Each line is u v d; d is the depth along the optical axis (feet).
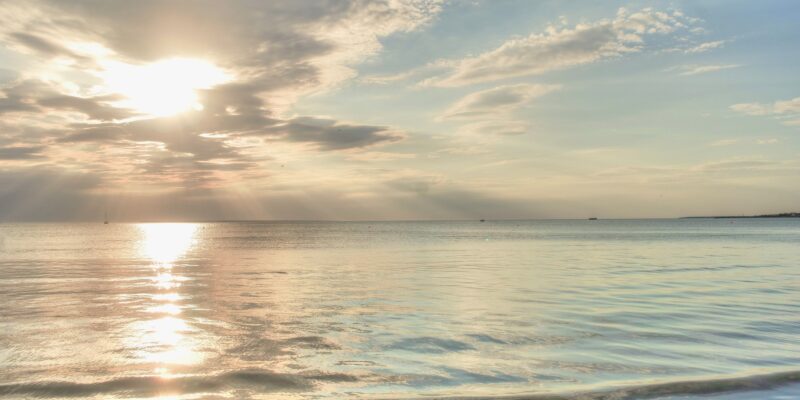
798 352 36.29
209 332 42.37
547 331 42.52
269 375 31.07
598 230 485.97
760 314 49.96
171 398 27.40
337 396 27.43
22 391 28.30
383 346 37.76
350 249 182.80
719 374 31.19
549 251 164.86
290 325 45.16
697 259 124.98
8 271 98.07
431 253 156.15
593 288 69.62
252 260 128.88
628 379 30.19
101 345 38.19
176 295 63.93
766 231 405.59
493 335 41.01
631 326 44.32
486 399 26.37
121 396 27.78
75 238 321.11
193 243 245.65
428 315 49.62
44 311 52.24
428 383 29.63
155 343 38.73
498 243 229.25
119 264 116.37
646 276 85.10
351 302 57.62
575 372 31.63
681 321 46.50
